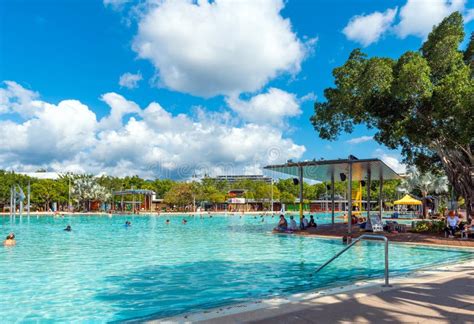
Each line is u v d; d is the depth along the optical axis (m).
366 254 15.07
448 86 16.84
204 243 19.70
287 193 89.44
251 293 8.71
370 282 8.09
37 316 7.15
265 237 22.98
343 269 11.76
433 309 5.94
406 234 20.27
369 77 18.98
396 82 18.06
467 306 6.11
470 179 20.94
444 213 42.34
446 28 19.25
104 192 81.25
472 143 20.84
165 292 8.91
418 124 18.42
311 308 5.96
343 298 6.55
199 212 72.94
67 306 7.80
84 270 11.80
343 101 22.33
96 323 6.71
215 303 7.79
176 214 67.50
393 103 19.42
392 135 19.97
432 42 19.83
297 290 8.70
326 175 29.86
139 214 67.44
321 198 95.88
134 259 14.08
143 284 9.77
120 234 26.20
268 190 87.50
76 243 20.14
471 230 18.48
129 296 8.57
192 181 79.25
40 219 50.19
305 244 18.83
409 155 26.28
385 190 83.81
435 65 19.22
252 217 58.09
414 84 17.09
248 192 89.38
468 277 8.49
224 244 19.11
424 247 17.00
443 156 21.48
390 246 17.45
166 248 17.59
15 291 9.05
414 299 6.52
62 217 56.59
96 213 68.62
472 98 15.67
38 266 12.56
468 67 18.23
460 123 16.47
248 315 5.61
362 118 22.48
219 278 10.50
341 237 21.27
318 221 48.78
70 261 13.66
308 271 11.49
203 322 5.30
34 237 23.94
